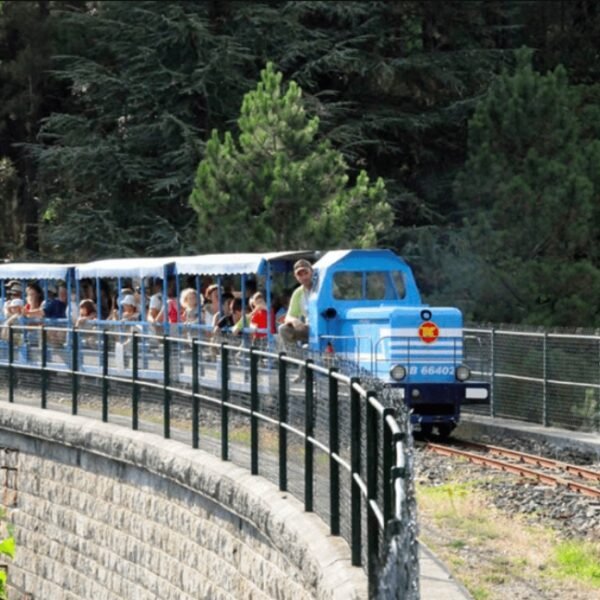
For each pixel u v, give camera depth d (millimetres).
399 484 19766
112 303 74000
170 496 41750
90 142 111938
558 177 87375
